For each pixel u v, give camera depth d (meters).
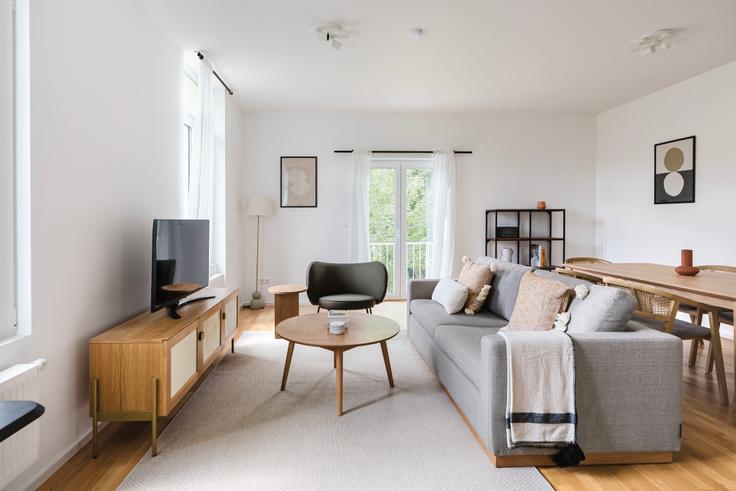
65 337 1.93
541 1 2.81
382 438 2.10
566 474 1.79
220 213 4.49
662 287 2.75
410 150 5.57
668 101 4.59
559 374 1.78
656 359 1.82
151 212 2.89
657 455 1.87
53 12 1.84
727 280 2.84
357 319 2.96
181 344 2.15
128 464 1.86
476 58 3.77
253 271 5.45
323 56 3.70
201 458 1.91
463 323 2.86
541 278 2.51
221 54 3.62
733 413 2.38
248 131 5.41
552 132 5.71
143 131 2.78
